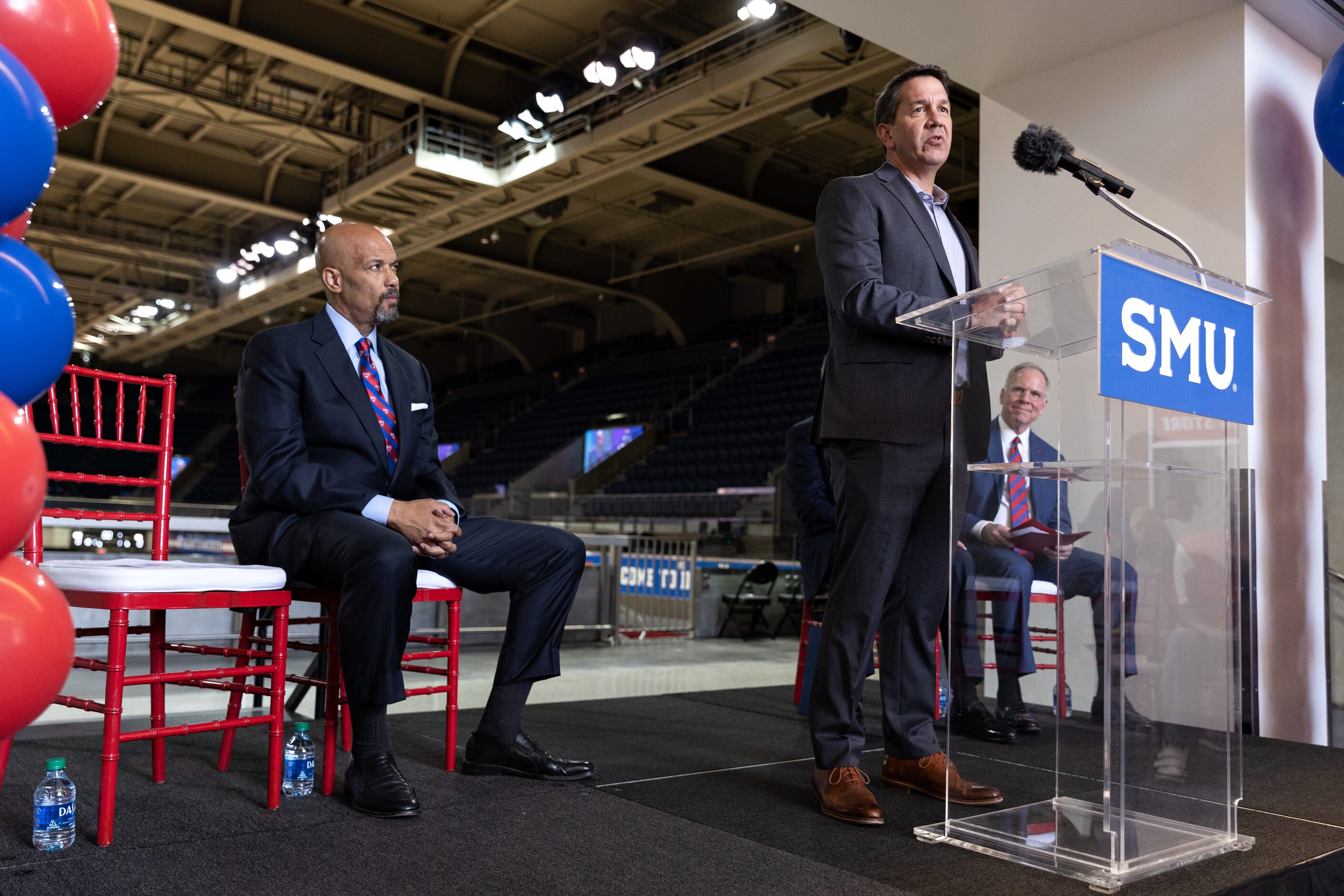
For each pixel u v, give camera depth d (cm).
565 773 213
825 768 191
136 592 162
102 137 1212
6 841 159
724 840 168
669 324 1889
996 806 161
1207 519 167
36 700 102
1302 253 356
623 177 1340
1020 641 159
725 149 1266
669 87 973
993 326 164
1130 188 191
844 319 192
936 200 215
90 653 475
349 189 1241
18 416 101
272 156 1285
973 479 168
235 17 916
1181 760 158
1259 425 329
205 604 171
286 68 1084
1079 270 149
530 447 1998
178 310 1895
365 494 206
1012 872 153
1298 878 157
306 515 205
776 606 752
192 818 175
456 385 2508
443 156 1102
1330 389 553
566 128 1096
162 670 206
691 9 981
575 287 1870
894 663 207
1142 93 363
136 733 163
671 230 1593
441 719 292
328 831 169
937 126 206
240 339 2425
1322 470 355
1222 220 339
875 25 364
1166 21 354
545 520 1486
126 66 1043
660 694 374
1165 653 156
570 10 985
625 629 688
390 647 186
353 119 1211
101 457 2277
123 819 174
